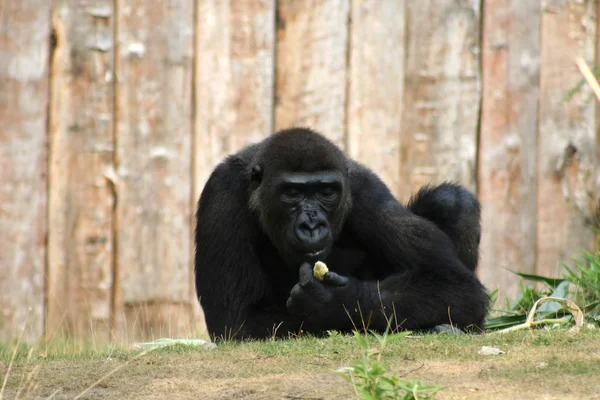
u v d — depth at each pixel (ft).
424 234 39.19
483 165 61.41
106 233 56.90
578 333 31.99
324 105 59.62
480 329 38.73
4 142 56.13
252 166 39.96
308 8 59.62
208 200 40.14
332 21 59.62
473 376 25.96
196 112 58.29
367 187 40.91
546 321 36.06
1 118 56.18
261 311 39.58
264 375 27.27
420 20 60.75
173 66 57.82
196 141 58.23
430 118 60.75
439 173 60.59
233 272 39.06
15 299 55.83
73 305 56.29
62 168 56.75
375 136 60.13
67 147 56.80
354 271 41.70
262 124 58.95
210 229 39.45
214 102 58.44
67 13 56.95
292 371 27.61
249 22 58.75
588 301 44.34
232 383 26.53
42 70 56.65
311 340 32.76
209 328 39.09
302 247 37.09
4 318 55.47
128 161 57.26
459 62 60.90
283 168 38.32
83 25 57.00
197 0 58.23
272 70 59.16
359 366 22.61
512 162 61.67
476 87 61.11
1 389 26.48
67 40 56.95
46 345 46.80
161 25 57.67
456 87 60.85
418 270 38.52
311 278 35.81
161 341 39.34
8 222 55.98
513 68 61.82
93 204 56.90
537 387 24.50
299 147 38.65
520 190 61.72
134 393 26.12
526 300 45.88
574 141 62.90
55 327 55.77
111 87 57.21
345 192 39.34
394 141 60.29
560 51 62.69
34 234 56.29
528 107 61.98
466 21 60.95
